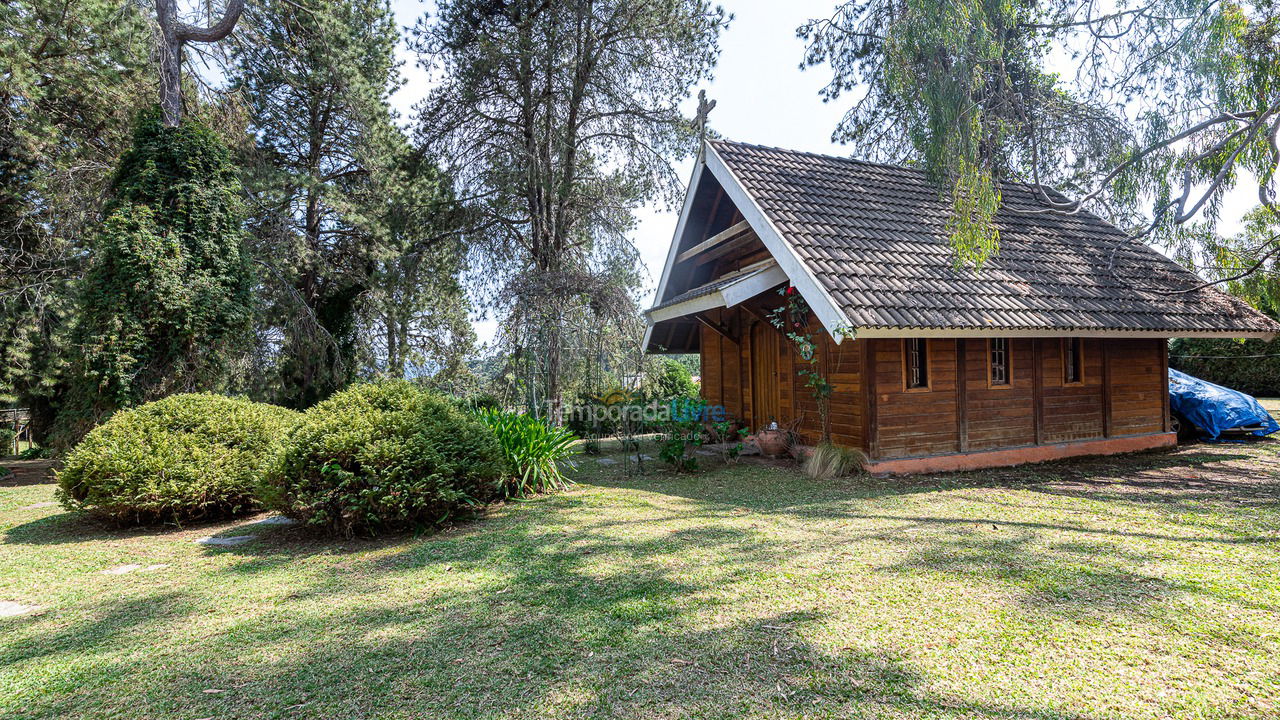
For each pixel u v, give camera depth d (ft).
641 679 9.07
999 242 32.14
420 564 15.26
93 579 14.84
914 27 27.07
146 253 33.22
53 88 41.98
